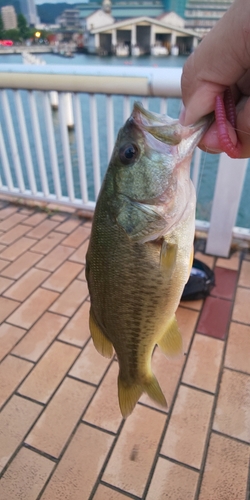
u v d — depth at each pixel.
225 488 0.36
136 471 0.38
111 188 0.25
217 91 0.21
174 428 0.41
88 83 0.65
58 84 0.68
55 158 0.82
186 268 0.25
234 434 0.41
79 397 0.45
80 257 0.72
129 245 0.24
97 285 0.26
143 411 0.43
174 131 0.23
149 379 0.29
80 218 0.86
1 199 0.96
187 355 0.50
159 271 0.25
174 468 0.38
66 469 0.38
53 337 0.54
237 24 0.18
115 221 0.25
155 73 0.60
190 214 0.25
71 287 0.64
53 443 0.40
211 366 0.49
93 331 0.29
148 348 0.27
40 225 0.84
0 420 0.43
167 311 0.26
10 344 0.53
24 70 0.71
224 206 0.65
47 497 0.36
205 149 0.24
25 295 0.62
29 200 0.94
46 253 0.74
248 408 0.43
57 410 0.44
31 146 1.39
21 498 0.36
